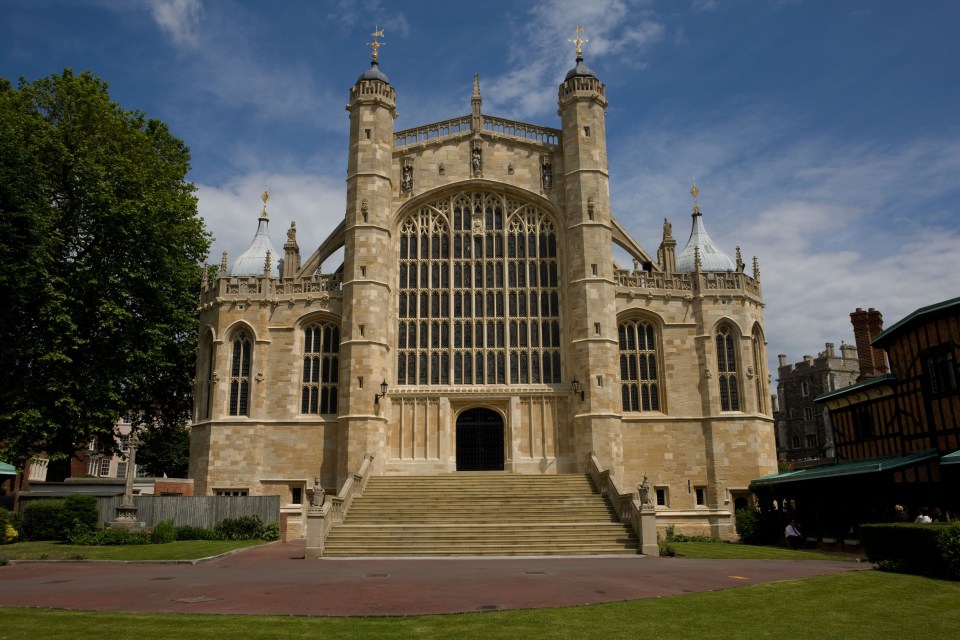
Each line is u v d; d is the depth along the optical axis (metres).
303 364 44.91
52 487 43.28
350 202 45.31
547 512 35.16
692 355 45.41
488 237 46.91
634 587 18.98
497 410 44.31
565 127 47.03
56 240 36.91
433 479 39.50
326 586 19.52
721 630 13.71
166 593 18.36
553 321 45.59
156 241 41.28
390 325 44.88
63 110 41.47
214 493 42.50
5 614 15.12
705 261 50.91
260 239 52.12
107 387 38.41
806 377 89.19
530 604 16.44
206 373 45.59
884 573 19.62
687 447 44.06
